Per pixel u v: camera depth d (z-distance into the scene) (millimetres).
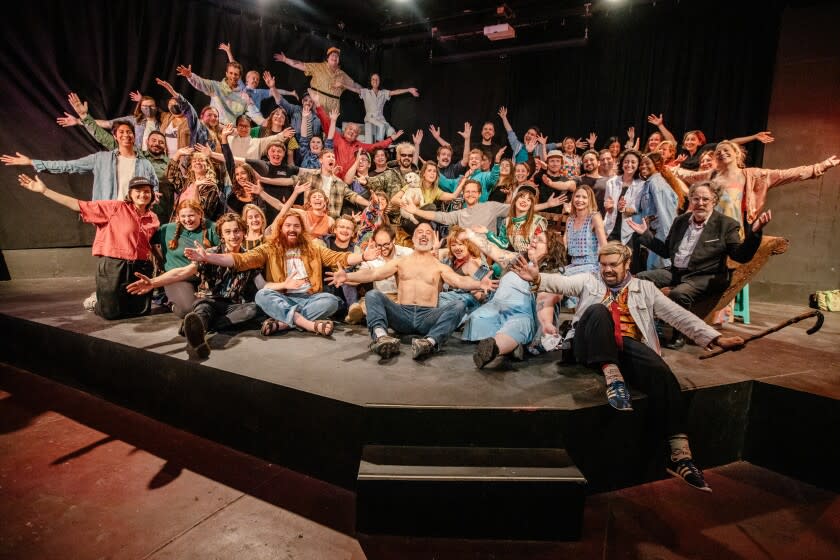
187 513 2066
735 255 3086
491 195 5793
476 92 7695
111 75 5594
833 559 1918
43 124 5219
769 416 2592
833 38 5254
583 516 2092
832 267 5402
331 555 1851
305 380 2389
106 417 2889
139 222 3576
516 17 6957
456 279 3184
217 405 2576
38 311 3707
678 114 6270
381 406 2102
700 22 5984
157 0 5863
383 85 8336
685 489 2396
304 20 7398
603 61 6727
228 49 6340
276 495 2207
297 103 7371
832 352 3244
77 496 2156
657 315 2504
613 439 2273
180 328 3104
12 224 5176
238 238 3342
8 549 1806
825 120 5355
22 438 2633
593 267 3850
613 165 5117
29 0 4984
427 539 1944
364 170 5910
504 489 1906
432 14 7527
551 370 2650
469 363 2748
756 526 2119
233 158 5082
